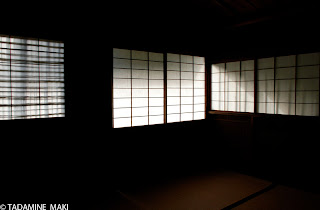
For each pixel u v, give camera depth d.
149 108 3.76
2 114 2.54
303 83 3.34
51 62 2.82
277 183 3.59
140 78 3.63
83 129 3.09
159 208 2.73
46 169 2.84
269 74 3.72
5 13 2.50
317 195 3.15
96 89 3.18
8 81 2.55
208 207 2.77
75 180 3.06
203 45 4.47
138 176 3.65
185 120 4.28
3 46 2.52
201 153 4.57
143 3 3.48
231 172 4.09
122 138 3.45
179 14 3.80
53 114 2.86
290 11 3.08
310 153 3.27
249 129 3.97
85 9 3.05
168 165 4.05
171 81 4.02
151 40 3.71
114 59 3.36
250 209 2.75
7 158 2.60
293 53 3.39
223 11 3.62
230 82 4.27
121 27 3.38
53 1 2.81
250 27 3.74
